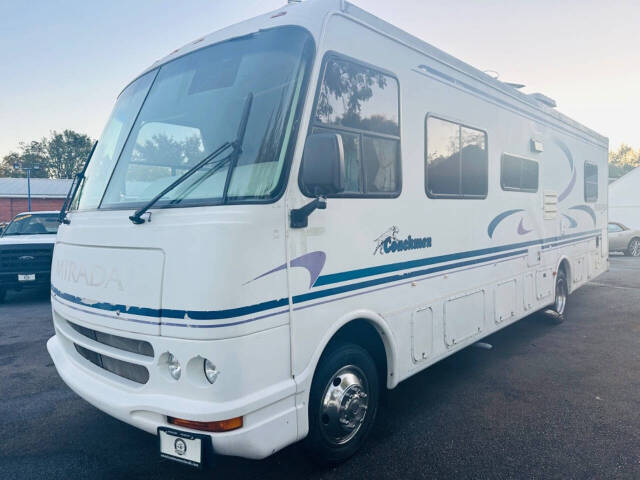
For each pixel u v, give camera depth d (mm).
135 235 2742
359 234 3264
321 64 2975
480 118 4824
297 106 2830
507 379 4973
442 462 3377
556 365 5391
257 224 2566
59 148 66500
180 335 2506
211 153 2830
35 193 34812
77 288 3125
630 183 29422
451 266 4301
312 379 2980
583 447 3561
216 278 2445
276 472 3268
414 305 3824
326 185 2574
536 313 7191
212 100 3021
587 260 8062
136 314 2689
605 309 8289
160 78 3484
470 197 4602
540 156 6199
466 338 4543
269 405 2645
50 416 4148
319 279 2955
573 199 7371
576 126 7520
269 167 2705
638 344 6180
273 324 2664
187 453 2504
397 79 3674
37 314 8258
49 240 9008
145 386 2682
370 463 3367
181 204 2682
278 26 3078
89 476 3238
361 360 3402
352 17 3273
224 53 3188
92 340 3094
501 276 5195
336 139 2566
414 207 3820
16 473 3275
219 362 2447
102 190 3342
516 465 3332
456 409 4242
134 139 3346
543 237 6285
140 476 3232
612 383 4820
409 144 3781
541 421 3992
